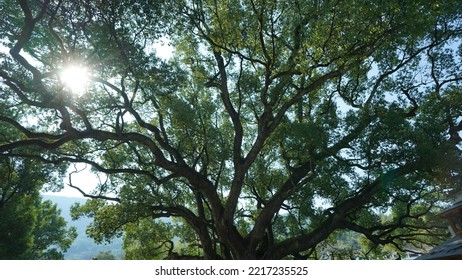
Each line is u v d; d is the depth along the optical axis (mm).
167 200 20219
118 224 19453
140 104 20219
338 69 15117
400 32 13953
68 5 13594
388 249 29500
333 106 17328
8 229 26406
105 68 14352
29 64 13367
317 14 13750
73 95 15953
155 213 20375
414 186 15516
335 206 17594
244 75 18203
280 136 16859
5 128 20766
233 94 20656
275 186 22625
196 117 19578
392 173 15039
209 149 20375
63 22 14078
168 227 26672
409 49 17281
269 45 17047
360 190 16891
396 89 17734
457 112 15883
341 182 15438
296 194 18062
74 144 19594
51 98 14164
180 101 18719
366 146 14414
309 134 14000
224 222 17547
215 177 22484
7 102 16219
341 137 15039
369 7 12789
